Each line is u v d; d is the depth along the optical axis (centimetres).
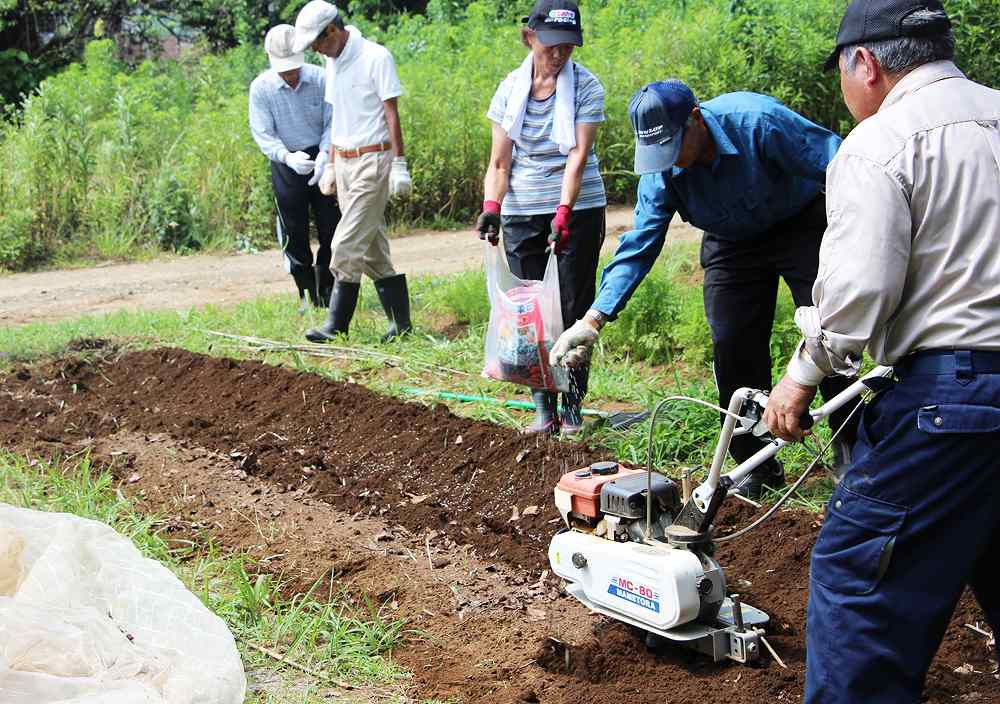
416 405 656
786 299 756
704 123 449
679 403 622
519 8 2198
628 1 1922
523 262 630
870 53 290
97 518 514
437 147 1515
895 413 277
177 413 701
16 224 1291
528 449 575
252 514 539
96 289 1155
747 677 376
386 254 841
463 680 384
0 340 845
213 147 1450
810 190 473
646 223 484
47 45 2230
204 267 1285
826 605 285
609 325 788
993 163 270
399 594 452
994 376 266
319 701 368
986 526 272
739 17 1608
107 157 1405
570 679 386
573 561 398
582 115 593
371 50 785
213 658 357
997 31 1539
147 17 2388
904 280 271
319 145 905
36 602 370
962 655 392
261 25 2448
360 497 553
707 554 380
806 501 520
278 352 823
